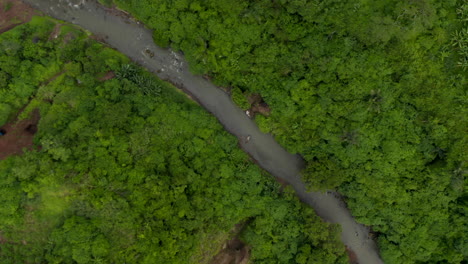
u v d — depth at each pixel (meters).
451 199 46.19
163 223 44.81
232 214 48.16
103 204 42.88
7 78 46.47
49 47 48.38
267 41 46.19
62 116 45.94
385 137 46.38
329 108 46.34
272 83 48.34
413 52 42.66
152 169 46.06
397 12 41.94
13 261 42.06
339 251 47.62
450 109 43.56
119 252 42.62
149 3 47.22
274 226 49.00
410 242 48.69
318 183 48.19
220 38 47.25
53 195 42.88
